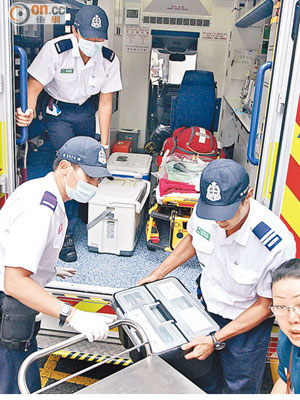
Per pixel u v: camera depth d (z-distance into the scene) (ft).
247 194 6.53
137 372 4.50
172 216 12.48
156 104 22.25
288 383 5.56
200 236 7.42
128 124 22.54
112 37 16.75
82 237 13.78
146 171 15.25
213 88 19.01
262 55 17.92
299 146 8.10
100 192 12.76
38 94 11.91
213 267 7.43
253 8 14.75
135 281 11.13
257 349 7.47
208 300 7.74
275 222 6.84
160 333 6.31
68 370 9.83
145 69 21.71
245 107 17.99
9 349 7.02
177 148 15.98
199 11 20.62
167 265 8.18
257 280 6.86
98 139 13.53
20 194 6.63
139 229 13.92
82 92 12.37
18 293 6.20
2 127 8.89
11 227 6.43
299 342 5.13
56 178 6.85
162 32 21.04
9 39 8.51
